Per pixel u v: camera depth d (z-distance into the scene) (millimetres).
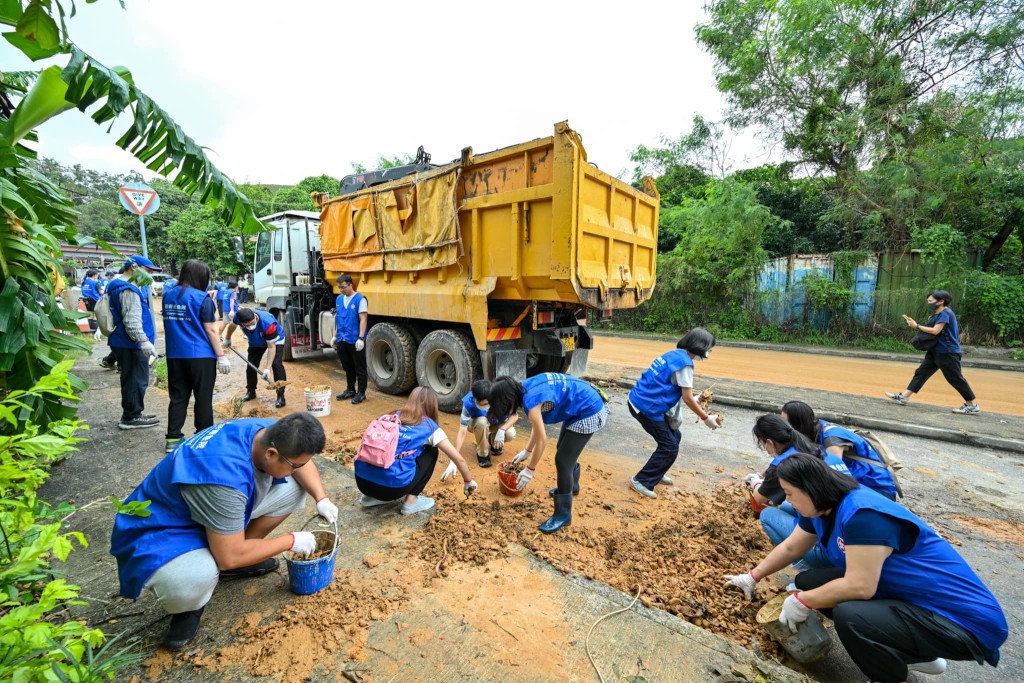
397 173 6762
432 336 5684
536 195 4453
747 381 7469
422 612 2307
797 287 12102
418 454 3154
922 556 1854
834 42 11594
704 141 16875
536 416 3016
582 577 2600
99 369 7426
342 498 3457
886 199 11469
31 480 1534
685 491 3748
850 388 7105
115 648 2025
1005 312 10062
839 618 1900
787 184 14797
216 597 2385
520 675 1949
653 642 2150
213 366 4117
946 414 5672
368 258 6379
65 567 2549
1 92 2682
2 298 2441
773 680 1949
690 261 13344
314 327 7996
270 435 2049
